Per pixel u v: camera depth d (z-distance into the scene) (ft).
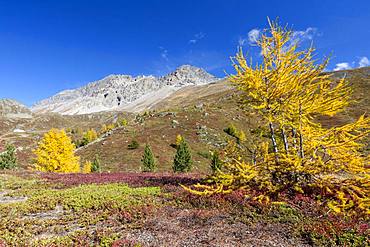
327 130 42.32
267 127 48.70
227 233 36.60
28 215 46.93
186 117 276.21
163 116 286.87
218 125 257.75
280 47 45.42
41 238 36.83
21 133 436.76
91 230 39.68
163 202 50.31
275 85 44.91
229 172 47.88
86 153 217.56
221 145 215.31
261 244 33.37
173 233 37.06
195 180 67.41
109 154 206.59
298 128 43.83
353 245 31.37
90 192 58.54
